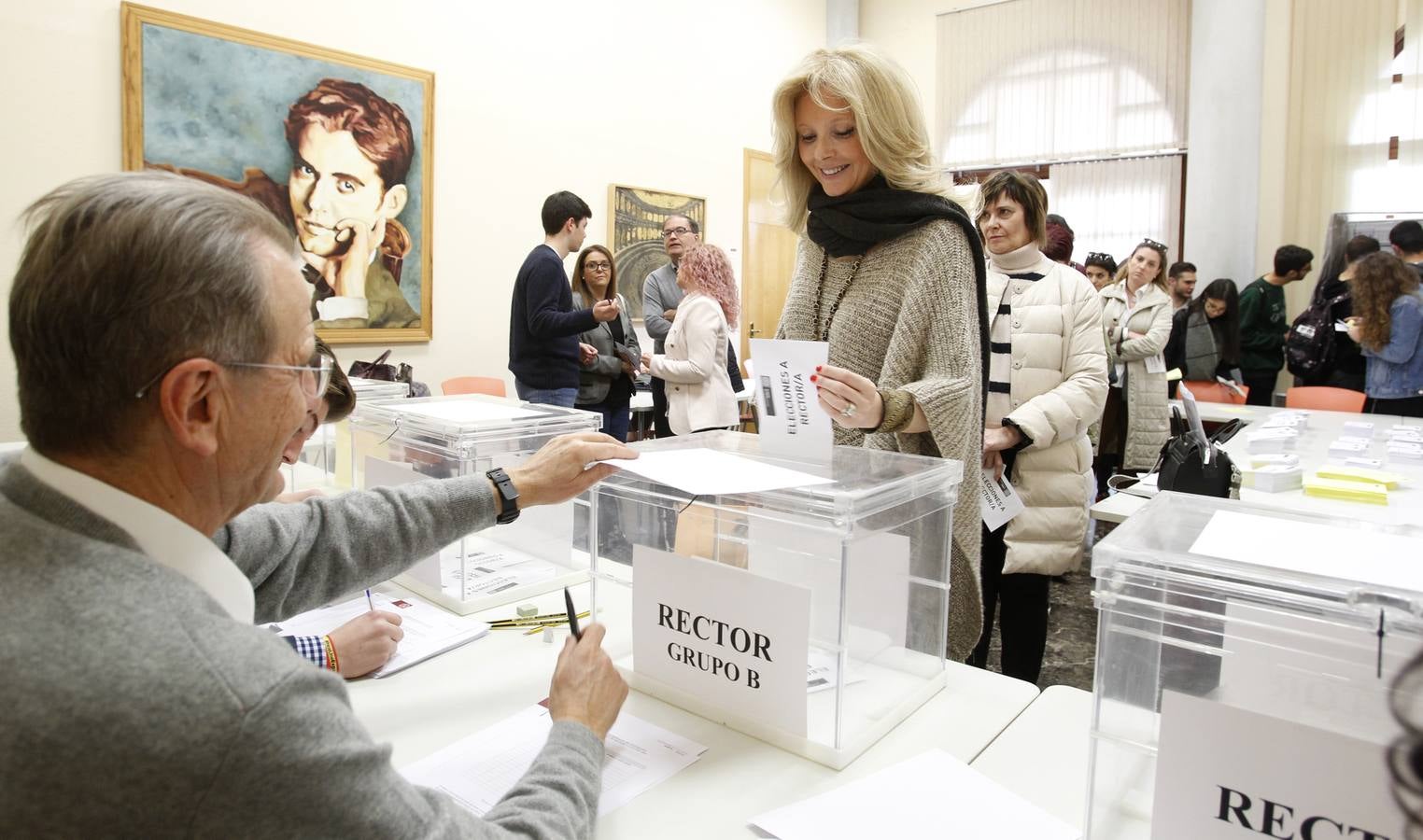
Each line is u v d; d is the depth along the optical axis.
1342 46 5.32
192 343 0.52
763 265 6.61
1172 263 6.16
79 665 0.45
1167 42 6.04
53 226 0.51
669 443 1.21
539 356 3.46
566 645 0.84
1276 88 5.53
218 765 0.45
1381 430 3.13
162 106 3.46
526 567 1.40
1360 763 0.55
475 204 4.57
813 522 0.84
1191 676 0.65
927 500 0.97
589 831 0.67
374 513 1.02
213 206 0.54
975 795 0.77
